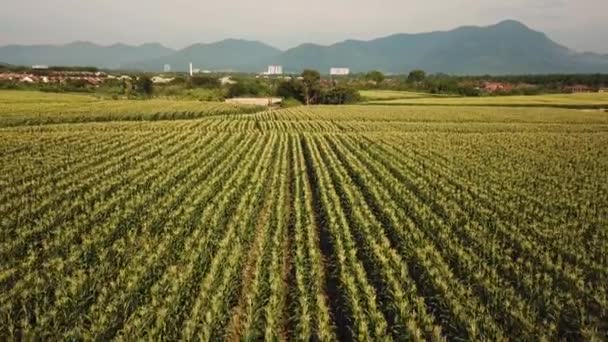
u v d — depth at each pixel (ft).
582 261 50.52
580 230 60.70
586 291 43.14
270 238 56.95
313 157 113.39
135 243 55.06
